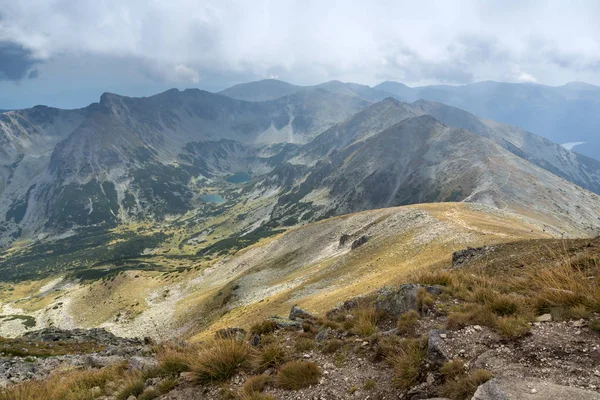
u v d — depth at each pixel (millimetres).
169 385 9633
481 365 6133
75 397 11242
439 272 12766
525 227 74375
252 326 13312
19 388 12719
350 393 7059
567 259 11266
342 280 59531
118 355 19656
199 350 11586
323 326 11242
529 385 5141
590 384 5008
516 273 15367
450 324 7980
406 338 8234
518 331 6898
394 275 42938
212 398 8508
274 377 8484
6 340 31562
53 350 28000
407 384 6551
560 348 6137
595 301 7176
